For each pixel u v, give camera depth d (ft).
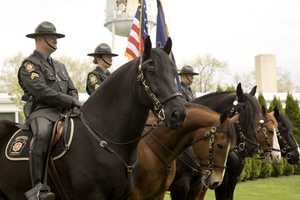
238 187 52.85
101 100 15.56
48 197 14.62
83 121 15.56
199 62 161.07
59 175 15.25
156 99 13.93
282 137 31.04
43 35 16.53
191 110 20.26
